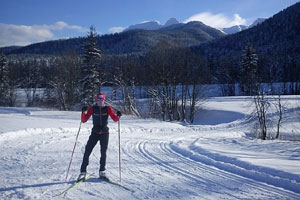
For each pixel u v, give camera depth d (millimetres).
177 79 35875
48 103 46000
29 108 33719
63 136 11914
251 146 11164
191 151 9195
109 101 29656
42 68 54875
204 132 20484
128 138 12633
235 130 25031
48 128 13406
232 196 4969
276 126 26547
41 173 6129
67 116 23594
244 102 40000
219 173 6512
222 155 8211
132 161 7695
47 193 4898
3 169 6383
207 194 5070
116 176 6156
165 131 18500
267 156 8422
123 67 40281
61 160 7426
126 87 30781
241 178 6098
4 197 4637
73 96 39938
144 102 36938
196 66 36812
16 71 54031
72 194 4906
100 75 36562
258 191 5234
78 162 7258
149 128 18688
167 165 7312
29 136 11500
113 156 8281
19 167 6594
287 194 5070
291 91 64562
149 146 10523
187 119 35844
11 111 28922
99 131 5863
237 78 71125
